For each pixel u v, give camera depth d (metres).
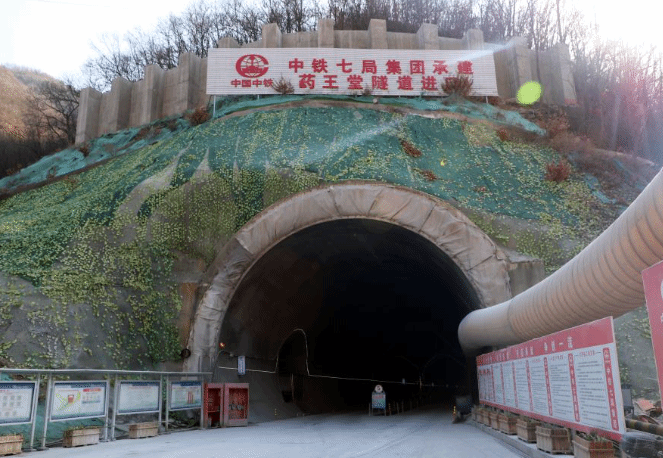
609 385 6.80
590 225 21.50
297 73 31.38
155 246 20.98
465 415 18.94
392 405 33.22
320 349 32.16
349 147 24.81
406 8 55.31
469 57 32.16
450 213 20.36
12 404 10.82
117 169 27.09
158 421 15.02
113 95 36.06
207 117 30.66
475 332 17.09
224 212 22.12
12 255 19.03
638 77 36.09
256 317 23.02
